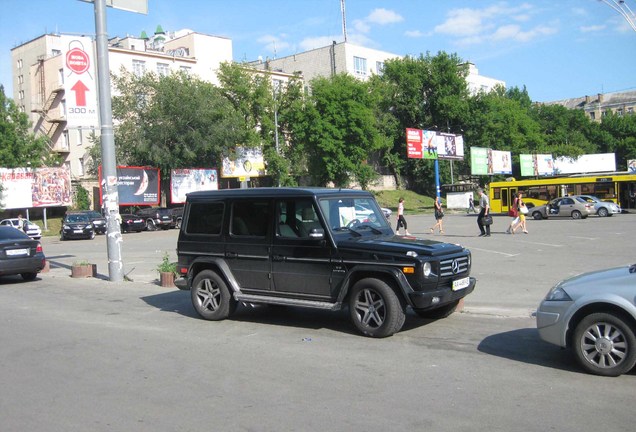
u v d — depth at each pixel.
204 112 44.12
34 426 4.58
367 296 7.39
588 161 76.19
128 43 60.91
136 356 6.72
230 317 9.02
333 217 7.84
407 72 66.25
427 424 4.44
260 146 50.94
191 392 5.36
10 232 14.15
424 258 7.03
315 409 4.83
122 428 4.50
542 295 10.10
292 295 7.98
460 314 8.80
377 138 52.84
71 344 7.38
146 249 24.03
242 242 8.41
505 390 5.24
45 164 48.62
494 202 45.22
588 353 5.68
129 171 43.03
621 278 5.59
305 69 71.25
